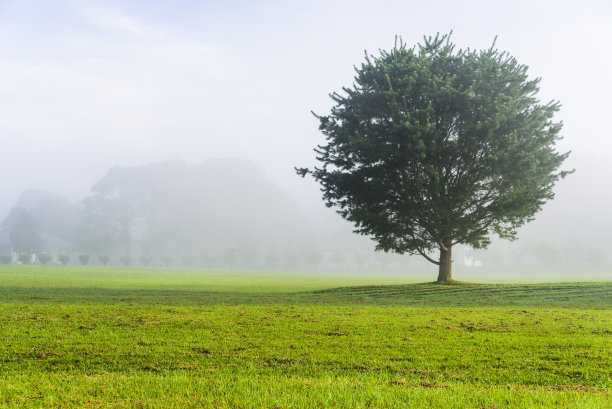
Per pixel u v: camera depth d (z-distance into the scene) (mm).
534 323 14719
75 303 18938
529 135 31812
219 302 20844
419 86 31984
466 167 31844
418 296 25922
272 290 30562
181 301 20922
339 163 33625
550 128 31609
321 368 8602
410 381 7668
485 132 30422
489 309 19312
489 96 31344
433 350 10266
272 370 8398
